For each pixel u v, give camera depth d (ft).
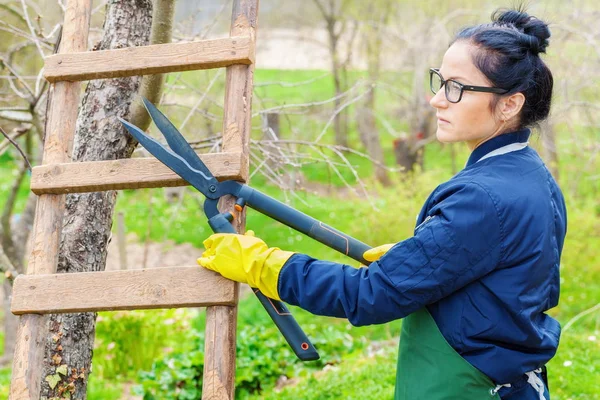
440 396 5.50
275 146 12.37
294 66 65.98
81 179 6.84
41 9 18.69
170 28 8.46
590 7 28.86
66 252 8.66
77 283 6.63
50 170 6.94
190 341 18.83
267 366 17.11
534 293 5.52
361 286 5.50
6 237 21.30
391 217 29.84
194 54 6.77
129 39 8.95
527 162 5.83
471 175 5.68
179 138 6.50
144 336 20.47
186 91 16.25
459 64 5.77
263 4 57.11
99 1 19.42
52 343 8.65
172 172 6.65
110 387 19.58
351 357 18.13
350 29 51.83
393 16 48.42
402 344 5.88
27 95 14.07
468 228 5.32
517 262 5.43
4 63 12.95
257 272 5.85
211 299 6.27
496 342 5.47
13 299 6.73
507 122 5.89
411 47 44.50
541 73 5.85
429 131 45.27
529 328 5.42
